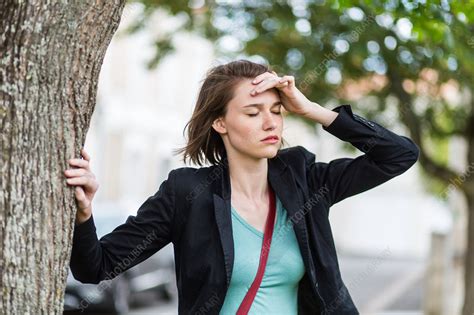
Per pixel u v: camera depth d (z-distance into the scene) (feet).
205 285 8.82
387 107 28.32
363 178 9.45
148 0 26.53
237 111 9.07
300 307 9.10
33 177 8.02
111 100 71.46
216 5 25.34
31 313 8.05
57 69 8.03
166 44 28.66
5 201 7.97
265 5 24.18
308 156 9.61
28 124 7.98
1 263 7.97
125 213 40.37
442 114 28.09
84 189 8.50
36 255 8.07
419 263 92.68
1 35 7.96
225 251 8.71
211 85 9.34
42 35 7.96
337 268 9.20
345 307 9.12
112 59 71.61
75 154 8.29
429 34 15.21
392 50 21.95
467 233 27.14
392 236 116.37
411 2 14.64
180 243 9.23
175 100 88.07
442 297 34.86
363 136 9.41
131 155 77.77
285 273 8.90
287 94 9.17
